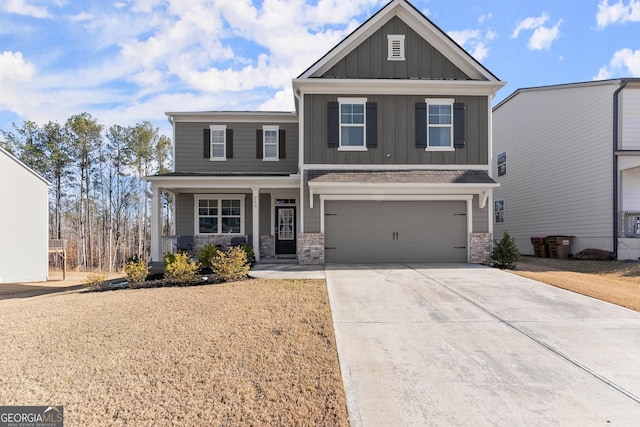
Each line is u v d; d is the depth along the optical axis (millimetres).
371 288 8508
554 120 17031
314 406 3812
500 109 21438
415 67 12844
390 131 12570
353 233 12562
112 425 3488
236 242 14961
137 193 33750
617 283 9883
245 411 3711
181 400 3904
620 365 4766
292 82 12242
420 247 12570
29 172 17266
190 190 15031
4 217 16109
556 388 4203
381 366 4715
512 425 3521
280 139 15742
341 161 12508
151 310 6969
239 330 5828
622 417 3658
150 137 32125
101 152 31312
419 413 3713
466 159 12617
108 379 4363
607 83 14305
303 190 12406
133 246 36406
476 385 4262
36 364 4766
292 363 4750
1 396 4008
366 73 12789
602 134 14500
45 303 7996
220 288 8648
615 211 13922
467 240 12539
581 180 15484
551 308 7082
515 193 19938
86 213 33438
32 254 17344
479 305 7246
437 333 5816
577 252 15570
